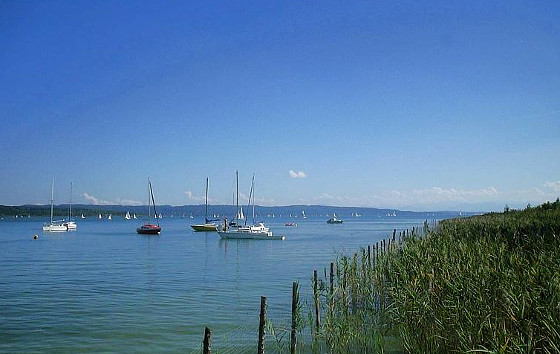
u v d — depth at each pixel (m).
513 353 11.18
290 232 134.62
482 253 19.98
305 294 30.97
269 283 36.50
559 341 11.30
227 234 95.12
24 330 21.77
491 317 13.55
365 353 16.45
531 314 12.45
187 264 51.38
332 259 56.31
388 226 184.62
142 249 73.56
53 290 33.38
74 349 18.89
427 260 20.61
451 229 40.50
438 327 14.83
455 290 15.34
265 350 18.22
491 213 69.12
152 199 128.62
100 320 23.67
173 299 29.52
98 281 38.00
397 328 18.42
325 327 18.75
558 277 13.67
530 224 32.41
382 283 23.55
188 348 18.91
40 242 91.06
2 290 33.38
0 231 140.12
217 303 28.05
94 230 148.25
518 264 16.47
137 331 21.47
